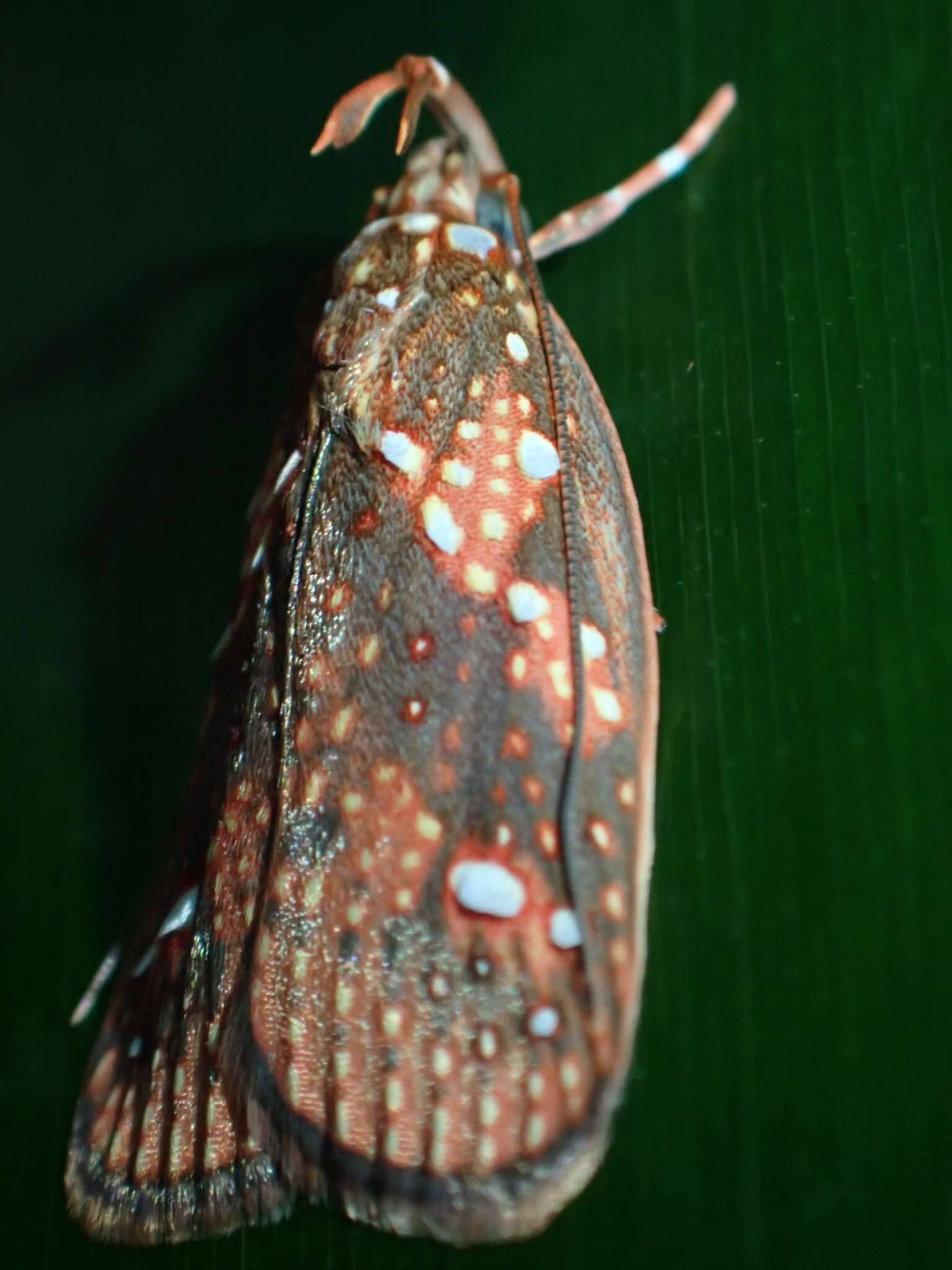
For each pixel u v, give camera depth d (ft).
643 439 0.19
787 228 0.19
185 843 0.18
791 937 0.18
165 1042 0.17
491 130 0.21
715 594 0.18
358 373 0.18
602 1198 0.18
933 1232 0.17
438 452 0.17
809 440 0.18
